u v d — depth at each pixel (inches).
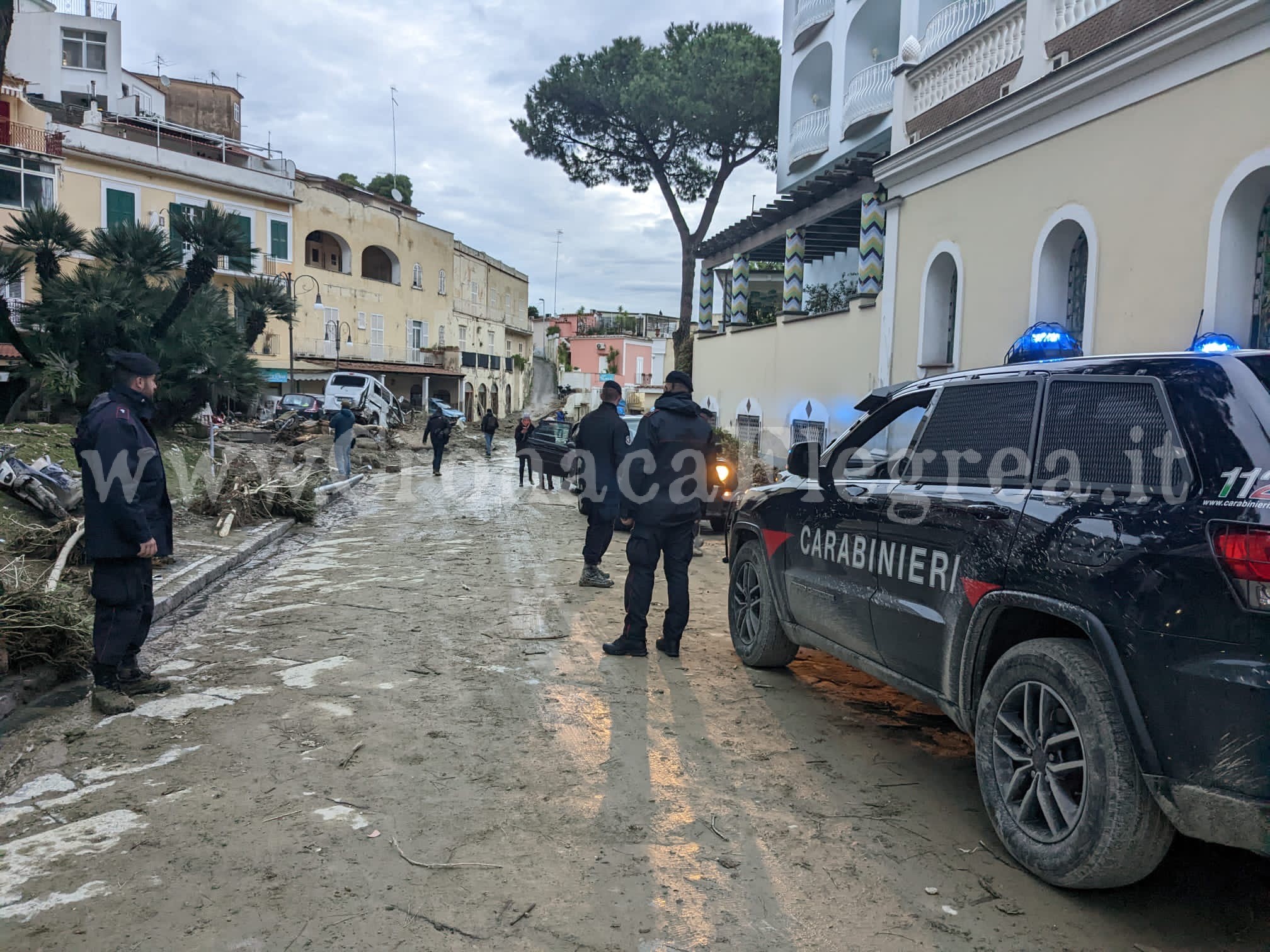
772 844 131.0
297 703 189.8
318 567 357.1
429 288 2085.4
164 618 264.8
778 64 919.7
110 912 109.7
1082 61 329.4
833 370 587.2
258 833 131.1
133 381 188.7
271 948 102.6
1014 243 384.5
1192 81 290.8
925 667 149.9
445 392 2129.7
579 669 218.8
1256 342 283.7
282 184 1619.1
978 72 422.3
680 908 113.1
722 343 831.1
